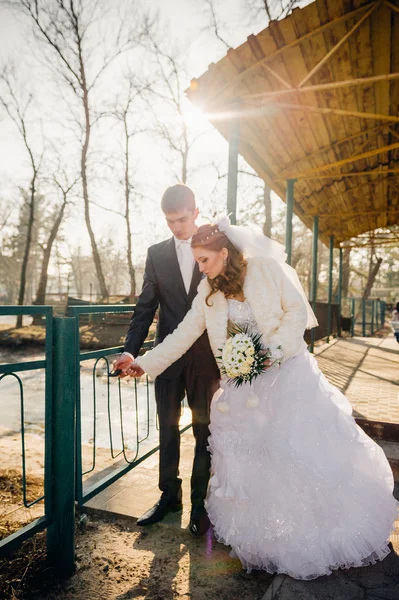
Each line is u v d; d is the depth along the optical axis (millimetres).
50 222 48125
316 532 1999
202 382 2533
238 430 2168
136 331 2598
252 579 2090
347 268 33219
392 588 1915
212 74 4883
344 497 2057
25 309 1912
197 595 1972
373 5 4020
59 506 2082
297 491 2008
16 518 2697
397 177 9430
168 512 2666
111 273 70938
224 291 2197
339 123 6461
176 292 2596
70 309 2451
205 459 2523
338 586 1928
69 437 2080
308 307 2398
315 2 4012
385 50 4781
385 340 13422
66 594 1982
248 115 5766
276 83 5266
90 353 2621
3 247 52562
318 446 2082
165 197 2439
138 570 2150
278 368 2199
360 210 11969
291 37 4398
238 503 2088
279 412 2123
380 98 5891
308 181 9070
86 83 21062
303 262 39250
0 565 2174
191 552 2301
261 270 2195
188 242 2553
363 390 5309
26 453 4258
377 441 3688
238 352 2049
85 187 21781
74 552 2141
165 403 2596
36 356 14727
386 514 2160
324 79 5324
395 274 53312
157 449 3355
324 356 8727
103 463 3777
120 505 2717
